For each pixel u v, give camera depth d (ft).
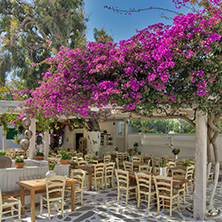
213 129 20.10
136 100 15.34
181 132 48.83
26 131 26.63
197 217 18.29
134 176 22.18
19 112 28.58
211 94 16.03
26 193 19.47
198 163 18.42
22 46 41.78
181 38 14.21
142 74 16.02
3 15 45.52
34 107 21.91
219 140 42.37
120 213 19.30
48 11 41.91
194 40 14.26
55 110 19.13
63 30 41.93
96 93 15.92
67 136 63.00
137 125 53.67
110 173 35.29
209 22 13.89
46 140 33.12
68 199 20.39
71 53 18.61
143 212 19.61
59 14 42.47
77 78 17.75
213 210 19.42
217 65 14.58
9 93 42.63
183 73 15.28
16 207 19.69
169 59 14.07
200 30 14.08
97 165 26.84
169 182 20.38
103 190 26.66
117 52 17.02
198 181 18.38
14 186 20.70
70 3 43.70
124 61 16.21
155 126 51.37
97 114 24.47
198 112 18.40
